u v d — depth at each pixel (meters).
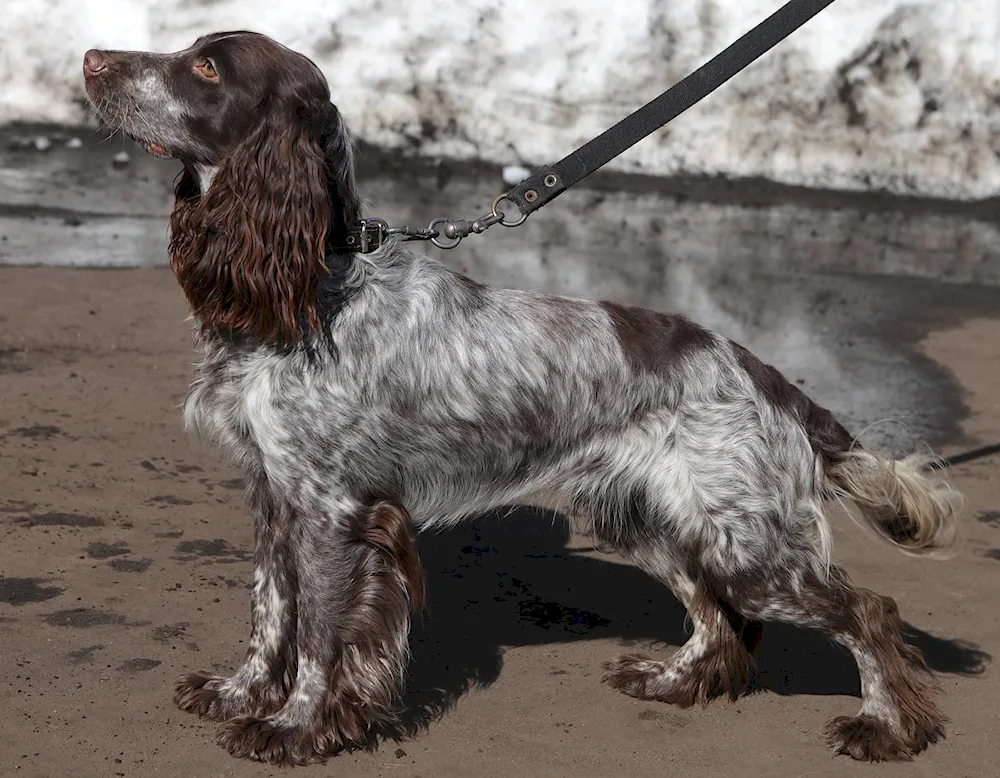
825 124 15.03
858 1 14.97
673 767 4.20
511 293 4.55
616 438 4.51
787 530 4.44
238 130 4.02
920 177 14.95
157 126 4.08
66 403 7.20
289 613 4.39
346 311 4.16
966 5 14.90
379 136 15.07
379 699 4.14
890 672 4.43
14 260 10.00
